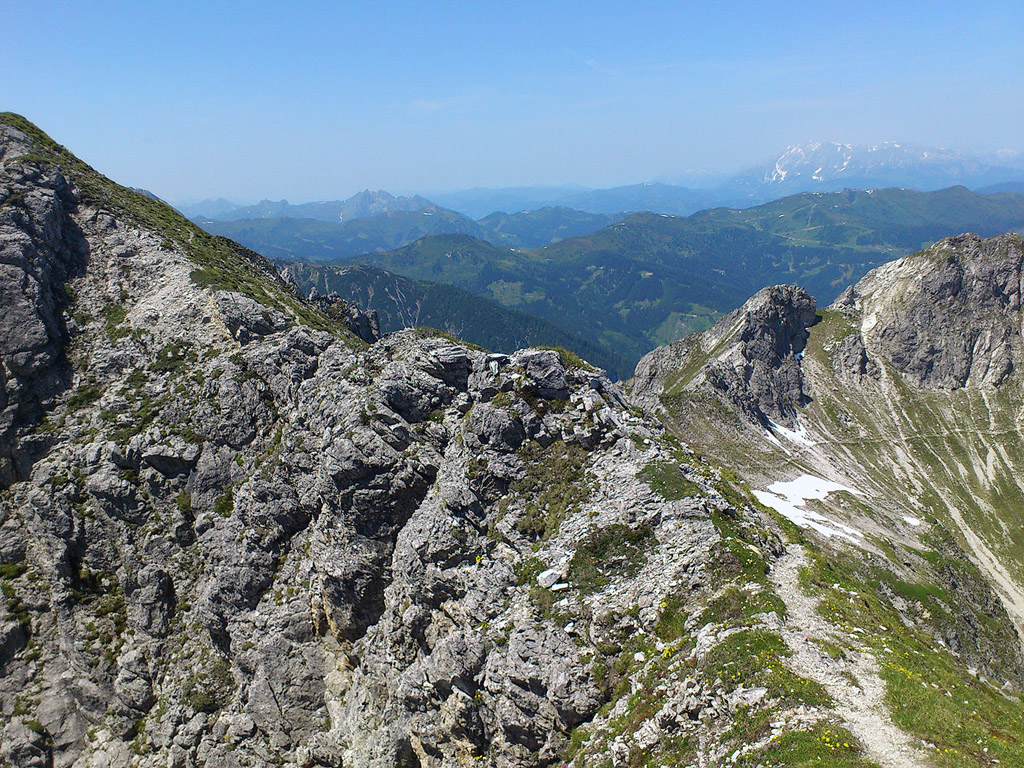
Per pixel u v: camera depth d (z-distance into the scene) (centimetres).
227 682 7519
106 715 7862
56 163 11562
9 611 8056
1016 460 19062
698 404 16525
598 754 4231
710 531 5097
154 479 8431
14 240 9662
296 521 7788
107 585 8356
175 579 8175
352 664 6956
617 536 5378
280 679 7138
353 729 6469
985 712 3603
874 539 11606
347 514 6706
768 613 4369
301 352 8900
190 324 9819
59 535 8288
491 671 5128
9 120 11988
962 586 11438
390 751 5941
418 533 6131
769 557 5162
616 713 4400
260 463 8262
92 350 9700
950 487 18125
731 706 3781
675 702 4050
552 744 4775
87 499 8450
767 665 3884
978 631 9856
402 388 7031
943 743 3272
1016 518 17088
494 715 5112
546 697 4794
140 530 8331
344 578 6656
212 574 7944
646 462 5878
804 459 16750
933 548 12512
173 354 9506
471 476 6225
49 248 10219
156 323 9906
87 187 11488
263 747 7019
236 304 9788
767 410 19062
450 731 5384
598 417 6309
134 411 8975
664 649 4516
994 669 9225
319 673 7150
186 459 8450
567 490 6006
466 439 6438
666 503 5388
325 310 14150
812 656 3984
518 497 6147
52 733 7738
